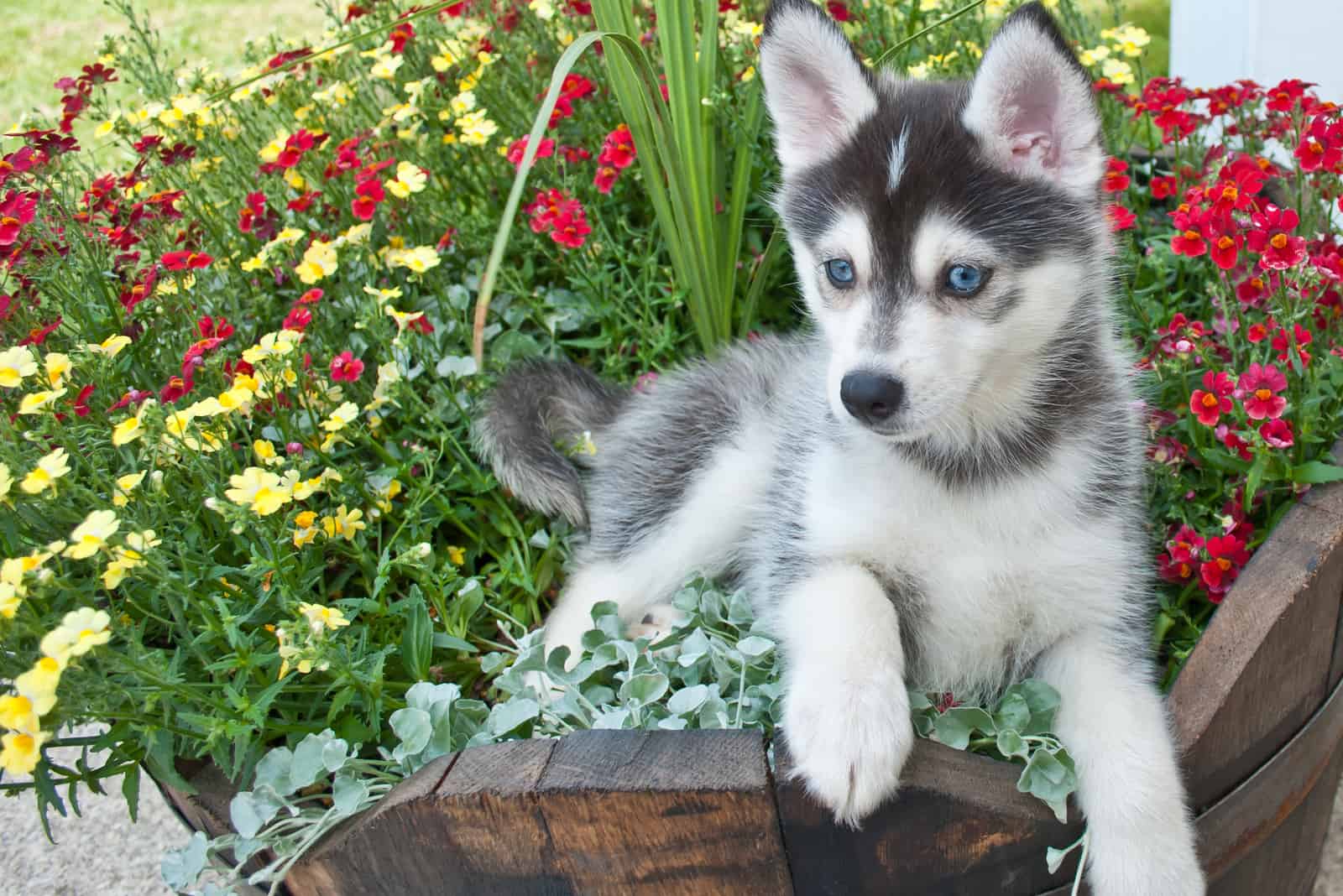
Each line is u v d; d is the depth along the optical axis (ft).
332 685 2.45
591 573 2.99
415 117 3.54
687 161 3.08
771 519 2.81
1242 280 2.87
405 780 2.26
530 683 2.68
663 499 3.04
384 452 2.89
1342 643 2.54
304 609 2.41
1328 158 2.86
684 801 2.18
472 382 3.14
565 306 3.42
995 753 2.39
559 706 2.48
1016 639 2.63
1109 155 2.63
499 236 2.32
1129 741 2.33
